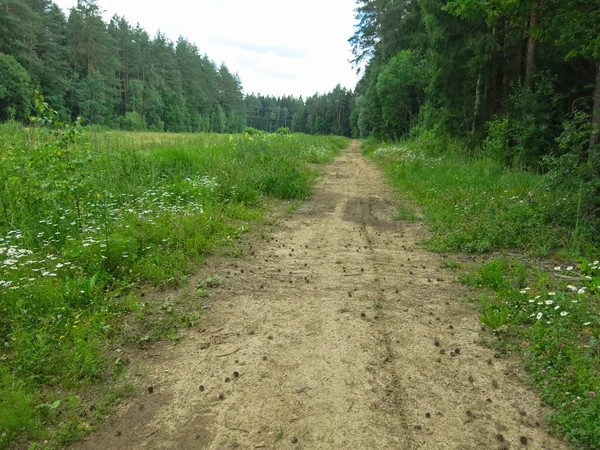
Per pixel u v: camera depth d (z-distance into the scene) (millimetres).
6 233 5719
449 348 3736
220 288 5039
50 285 4320
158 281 5043
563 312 3881
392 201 10969
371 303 4652
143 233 6062
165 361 3535
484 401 3018
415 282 5297
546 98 13000
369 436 2670
